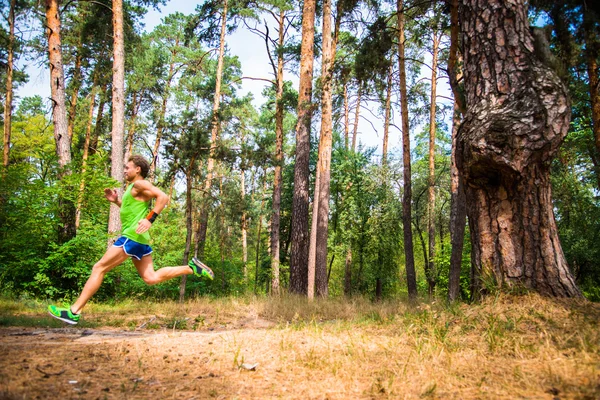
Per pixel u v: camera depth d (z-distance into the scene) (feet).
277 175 64.28
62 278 37.86
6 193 36.55
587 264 57.47
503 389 7.77
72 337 15.35
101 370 9.60
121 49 46.16
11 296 32.71
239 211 73.26
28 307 27.81
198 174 46.80
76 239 37.09
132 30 66.69
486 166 14.89
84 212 42.70
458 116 48.11
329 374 9.34
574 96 34.04
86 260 38.73
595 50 23.47
